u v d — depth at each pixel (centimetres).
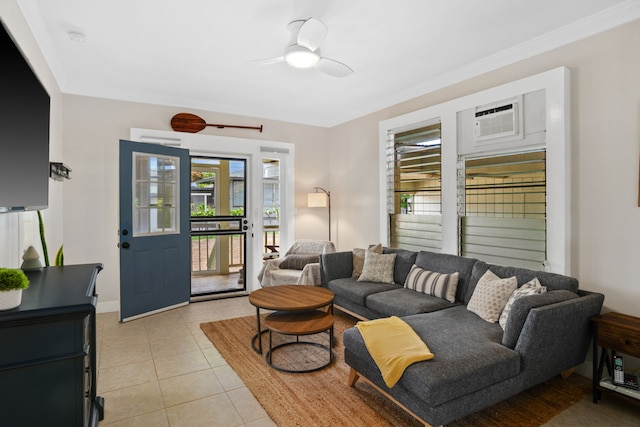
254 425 201
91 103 398
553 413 213
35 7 235
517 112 300
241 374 260
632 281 240
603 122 252
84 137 393
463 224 351
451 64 338
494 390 194
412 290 336
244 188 500
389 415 210
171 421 204
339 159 539
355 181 507
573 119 269
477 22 259
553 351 217
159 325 366
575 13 247
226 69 348
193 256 638
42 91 196
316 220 551
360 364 229
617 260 247
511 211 309
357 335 233
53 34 274
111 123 408
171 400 226
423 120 386
